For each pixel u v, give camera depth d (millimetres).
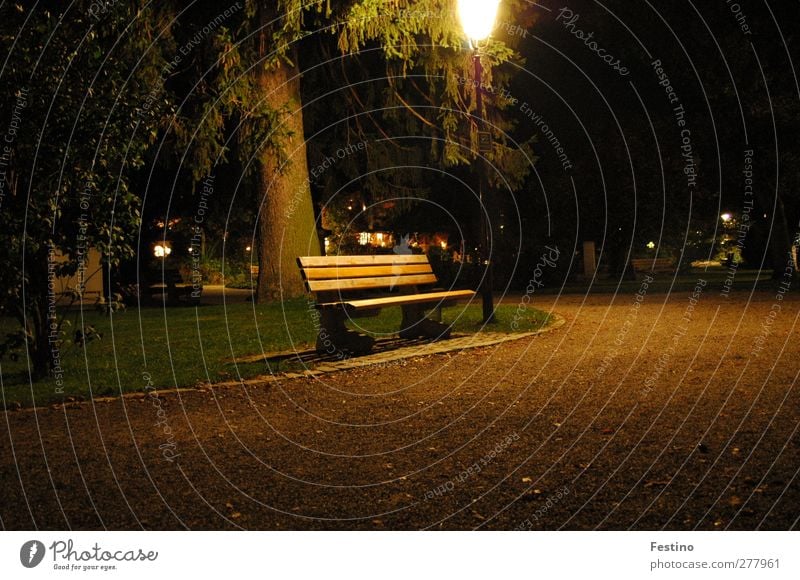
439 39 18109
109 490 4504
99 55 8234
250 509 4168
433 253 31078
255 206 27156
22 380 8367
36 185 8008
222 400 7039
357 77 22297
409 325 10859
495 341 10133
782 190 24453
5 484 4648
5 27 7863
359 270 10000
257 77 18188
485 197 12195
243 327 12742
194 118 18500
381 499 4262
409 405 6633
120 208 8391
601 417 5828
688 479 4297
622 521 3818
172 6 16906
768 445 4840
